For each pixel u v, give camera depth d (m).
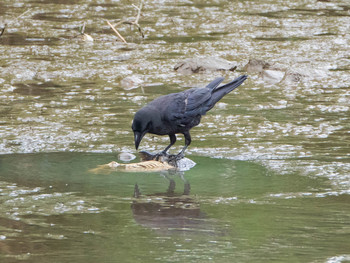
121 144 12.27
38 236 7.68
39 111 14.45
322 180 10.13
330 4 29.41
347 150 11.80
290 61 19.78
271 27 24.67
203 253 7.19
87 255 7.08
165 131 11.45
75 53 20.44
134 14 26.58
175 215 8.51
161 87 16.91
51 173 10.49
